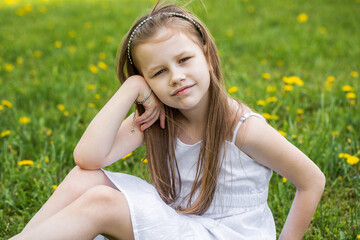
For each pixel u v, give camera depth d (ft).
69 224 4.62
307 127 8.92
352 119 9.25
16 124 9.71
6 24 19.83
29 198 7.36
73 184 5.26
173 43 5.02
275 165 5.38
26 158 8.81
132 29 5.37
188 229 5.11
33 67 14.32
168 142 5.74
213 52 5.53
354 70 12.65
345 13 18.42
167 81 5.11
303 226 5.47
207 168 5.42
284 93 10.69
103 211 4.75
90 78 12.78
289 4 20.39
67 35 17.35
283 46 14.62
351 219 6.41
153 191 5.31
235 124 5.34
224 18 18.29
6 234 6.51
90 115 10.01
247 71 12.80
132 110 8.60
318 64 13.06
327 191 7.25
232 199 5.52
